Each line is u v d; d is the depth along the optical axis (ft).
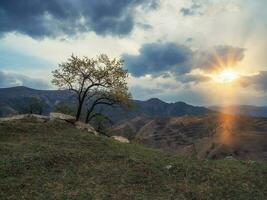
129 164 130.31
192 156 163.22
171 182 115.34
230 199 104.47
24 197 97.45
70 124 205.77
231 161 153.38
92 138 176.14
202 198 103.86
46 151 143.23
